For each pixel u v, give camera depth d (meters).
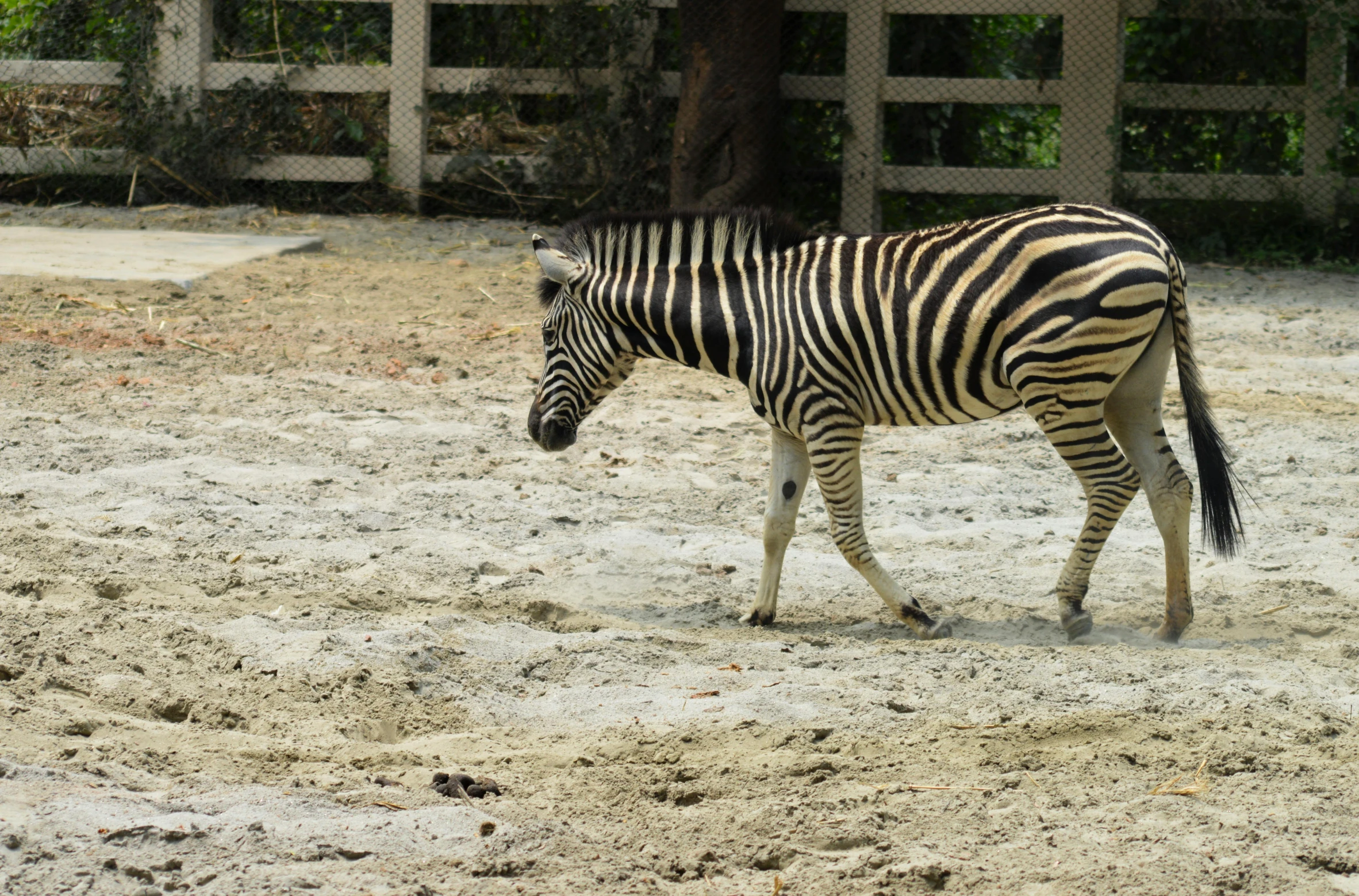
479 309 18.00
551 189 24.44
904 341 7.84
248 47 25.44
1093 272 7.37
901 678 7.17
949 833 5.23
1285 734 6.27
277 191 24.91
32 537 9.02
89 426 12.27
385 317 17.36
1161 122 23.98
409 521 10.17
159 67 24.47
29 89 25.56
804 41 24.45
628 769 5.95
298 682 6.81
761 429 13.32
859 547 8.28
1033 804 5.52
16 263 18.38
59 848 4.66
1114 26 22.81
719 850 5.09
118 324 16.11
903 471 11.96
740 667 7.42
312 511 10.16
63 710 6.18
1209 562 9.49
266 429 12.47
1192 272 21.86
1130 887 4.70
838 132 23.98
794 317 8.13
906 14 23.97
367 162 24.64
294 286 18.58
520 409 13.62
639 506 10.86
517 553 9.59
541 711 6.79
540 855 4.91
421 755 6.07
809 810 5.42
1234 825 5.24
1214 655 7.55
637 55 24.25
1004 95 23.33
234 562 8.97
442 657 7.40
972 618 8.59
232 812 5.13
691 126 22.12
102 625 7.46
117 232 21.84
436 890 4.59
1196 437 7.87
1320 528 10.16
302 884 4.55
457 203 24.77
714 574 9.37
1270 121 23.62
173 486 10.59
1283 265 22.48
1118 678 7.10
